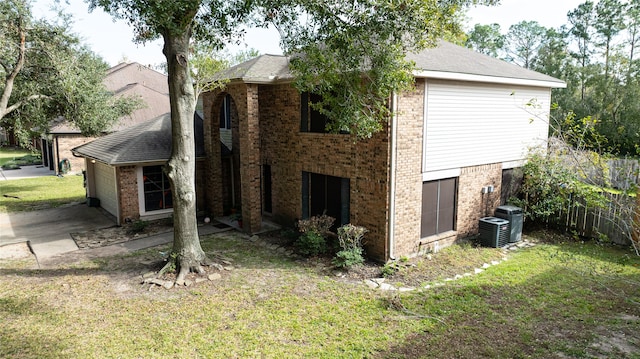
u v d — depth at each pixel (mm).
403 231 10906
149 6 8242
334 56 9656
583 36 40156
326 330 7332
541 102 14609
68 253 11781
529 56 52062
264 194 15492
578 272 9531
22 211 17328
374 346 6809
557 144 13133
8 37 14844
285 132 13844
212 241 12977
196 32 10242
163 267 10055
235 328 7395
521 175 14305
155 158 14938
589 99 32094
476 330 7309
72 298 8641
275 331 7301
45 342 6887
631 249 11758
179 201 9859
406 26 8992
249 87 13250
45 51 15570
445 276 10000
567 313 7961
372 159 10695
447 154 11758
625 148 26938
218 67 13773
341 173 11766
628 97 29891
